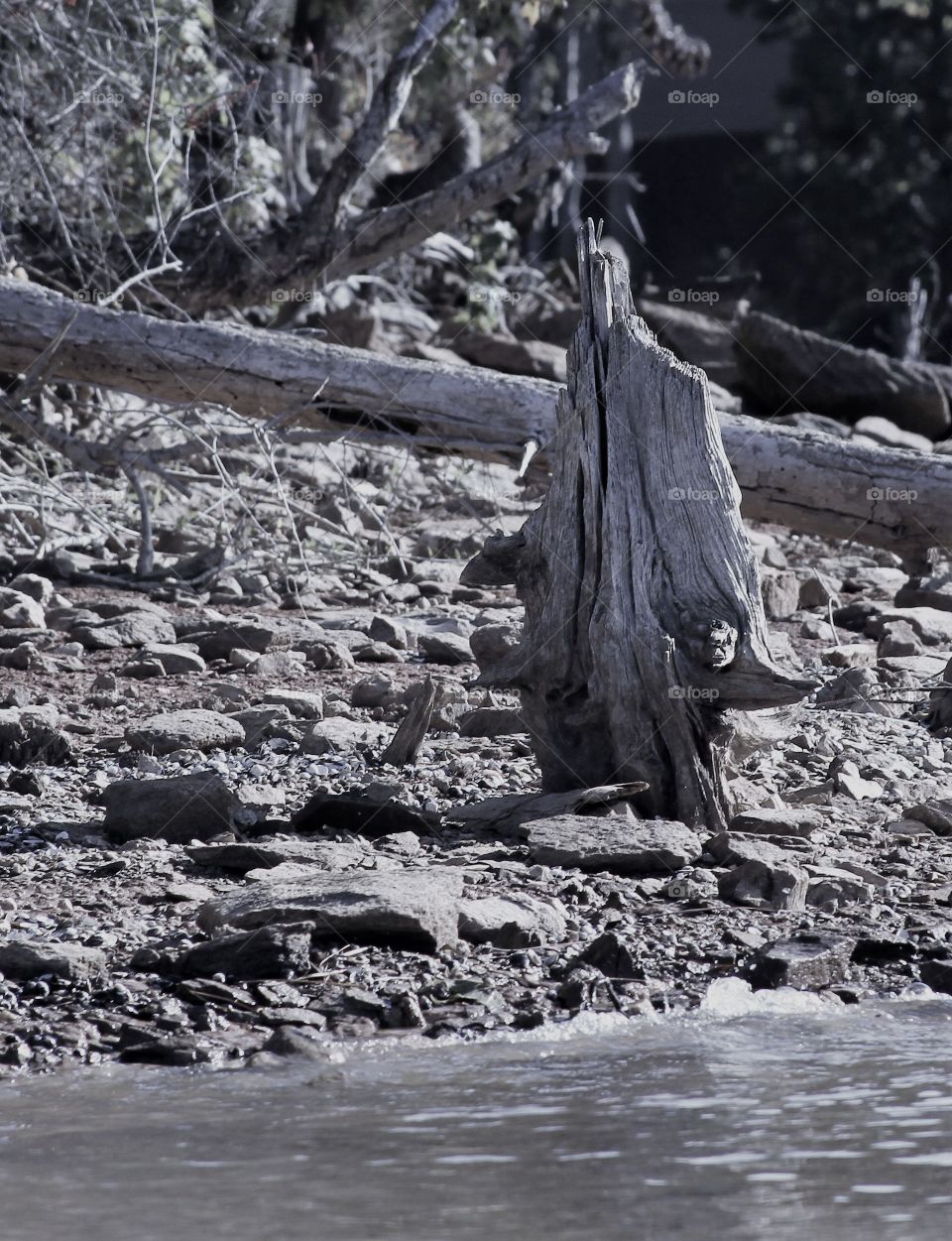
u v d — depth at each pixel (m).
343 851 6.84
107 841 7.34
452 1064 4.82
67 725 9.45
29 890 6.51
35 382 13.80
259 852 6.78
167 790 7.39
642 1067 4.75
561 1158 3.94
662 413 7.29
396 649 11.94
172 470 15.77
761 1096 4.46
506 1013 5.30
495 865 6.75
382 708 9.90
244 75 20.70
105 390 16.56
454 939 5.93
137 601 12.97
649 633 7.21
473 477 17.95
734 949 5.92
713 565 7.20
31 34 16.97
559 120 18.55
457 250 24.20
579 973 5.62
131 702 10.16
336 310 21.36
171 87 18.20
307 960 5.63
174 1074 4.76
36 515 14.63
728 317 27.61
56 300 13.76
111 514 15.54
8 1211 3.59
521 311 25.91
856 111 38.62
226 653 11.66
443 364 13.43
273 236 18.59
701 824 7.27
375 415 13.32
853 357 23.17
